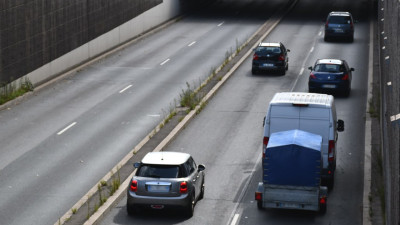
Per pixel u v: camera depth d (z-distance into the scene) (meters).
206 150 52.97
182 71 86.19
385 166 40.53
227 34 117.75
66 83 78.25
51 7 78.75
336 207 40.53
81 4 88.25
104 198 40.31
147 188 37.50
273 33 119.19
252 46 104.56
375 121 60.47
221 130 59.03
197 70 86.69
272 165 38.22
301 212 39.84
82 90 74.75
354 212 39.72
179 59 94.75
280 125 43.56
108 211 39.38
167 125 59.38
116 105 67.69
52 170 47.38
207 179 45.91
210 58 95.19
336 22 109.44
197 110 65.25
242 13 146.75
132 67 88.94
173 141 55.47
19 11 70.44
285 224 37.78
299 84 78.62
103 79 81.00
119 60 94.12
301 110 43.28
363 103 68.75
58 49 81.44
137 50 102.62
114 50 100.31
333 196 42.50
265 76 83.88
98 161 49.47
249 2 164.75
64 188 43.62
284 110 43.56
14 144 53.75
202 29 124.00
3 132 57.28
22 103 68.06
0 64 66.88
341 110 65.69
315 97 45.00
